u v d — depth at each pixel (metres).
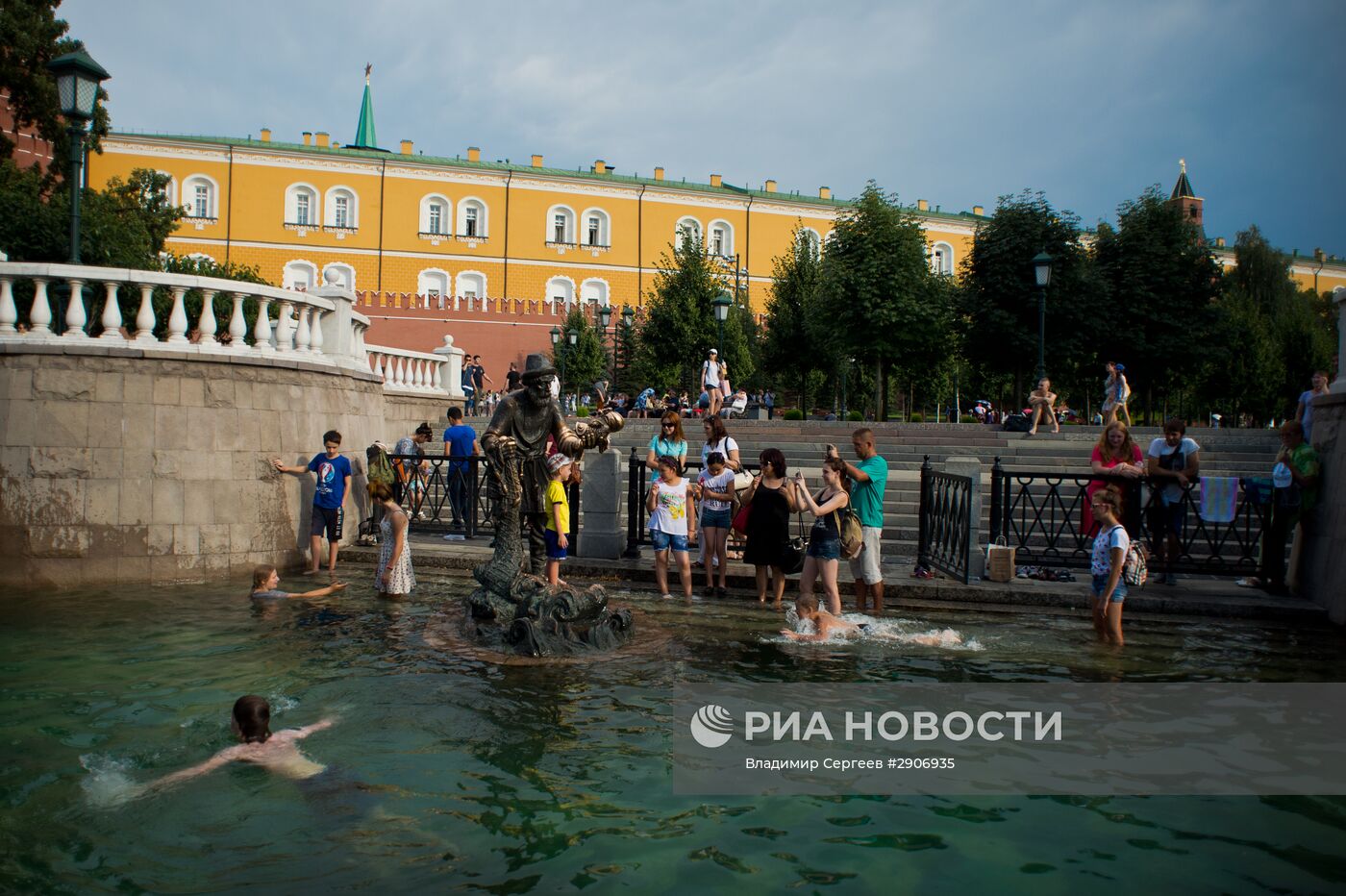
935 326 32.66
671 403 28.72
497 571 7.75
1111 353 34.31
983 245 33.06
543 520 8.36
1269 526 9.45
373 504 12.01
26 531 9.53
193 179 53.78
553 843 3.91
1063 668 6.74
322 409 11.61
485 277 58.75
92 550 9.67
